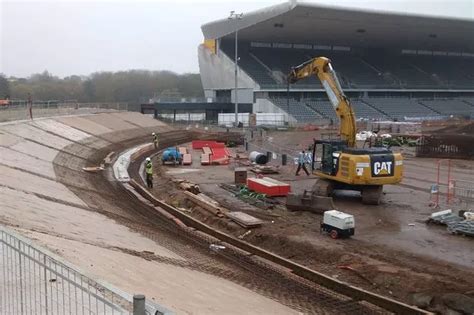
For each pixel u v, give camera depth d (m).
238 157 41.28
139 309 4.75
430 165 38.41
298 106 76.06
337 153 24.38
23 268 8.03
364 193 24.45
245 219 20.67
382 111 80.25
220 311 9.87
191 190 27.45
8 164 22.84
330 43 89.62
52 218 15.12
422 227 20.38
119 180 30.20
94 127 47.56
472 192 26.25
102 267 10.35
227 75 83.25
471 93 94.62
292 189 28.56
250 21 73.44
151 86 125.06
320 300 13.13
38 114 44.00
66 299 7.44
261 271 15.34
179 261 14.02
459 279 14.33
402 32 81.31
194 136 60.25
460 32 82.56
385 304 12.79
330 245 17.72
